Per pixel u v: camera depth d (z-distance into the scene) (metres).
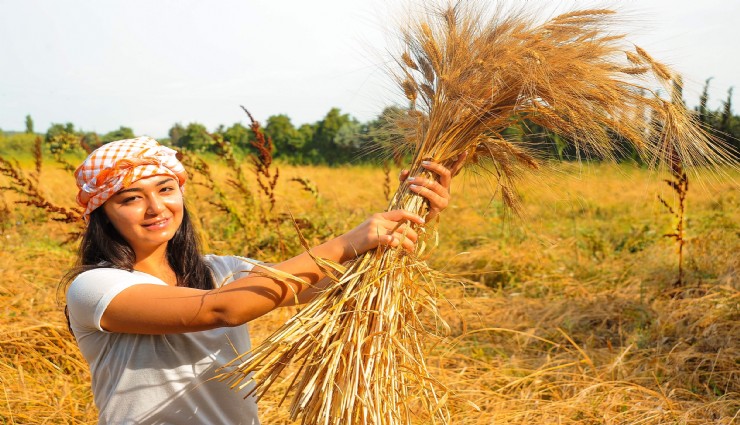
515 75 2.00
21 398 3.40
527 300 5.42
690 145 2.07
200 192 9.66
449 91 2.08
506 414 3.36
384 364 1.90
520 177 2.30
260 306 1.73
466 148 2.13
